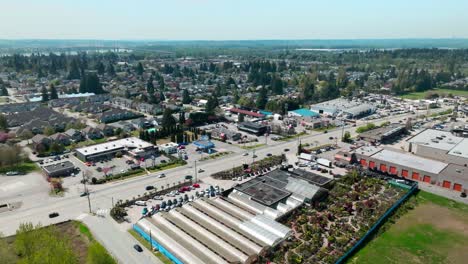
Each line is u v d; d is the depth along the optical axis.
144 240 62.22
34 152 111.88
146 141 121.44
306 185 80.50
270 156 110.38
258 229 62.28
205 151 115.38
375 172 98.12
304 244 61.66
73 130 128.25
